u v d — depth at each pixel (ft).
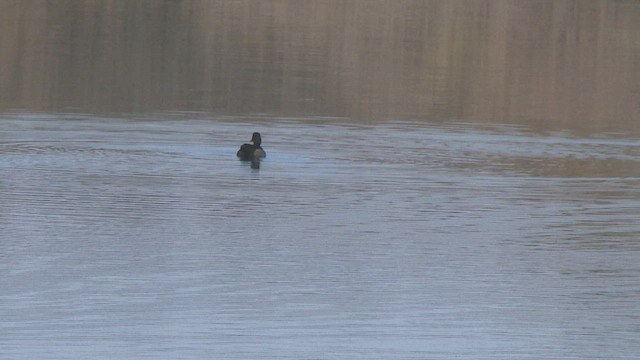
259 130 414.82
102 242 263.08
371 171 352.08
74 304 219.00
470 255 261.85
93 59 572.10
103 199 303.07
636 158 394.73
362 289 233.55
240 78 537.65
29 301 220.02
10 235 265.75
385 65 603.67
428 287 236.43
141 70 547.49
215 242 266.16
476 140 416.26
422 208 307.37
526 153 396.98
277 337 204.74
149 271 241.55
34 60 557.33
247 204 303.27
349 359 195.00
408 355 198.18
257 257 254.47
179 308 218.59
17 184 315.78
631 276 248.11
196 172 341.82
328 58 615.16
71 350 195.21
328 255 258.16
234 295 227.20
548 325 215.10
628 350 203.92
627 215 306.55
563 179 353.72
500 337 208.74
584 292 236.02
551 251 267.18
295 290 232.32
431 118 458.91
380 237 274.98
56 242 261.65
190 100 474.90
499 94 532.32
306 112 458.50
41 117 420.36
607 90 559.38
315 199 313.12
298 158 368.89
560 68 621.72
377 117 453.17
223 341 201.57
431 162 372.99
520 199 322.55
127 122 418.92
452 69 602.85
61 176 328.08
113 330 205.57
